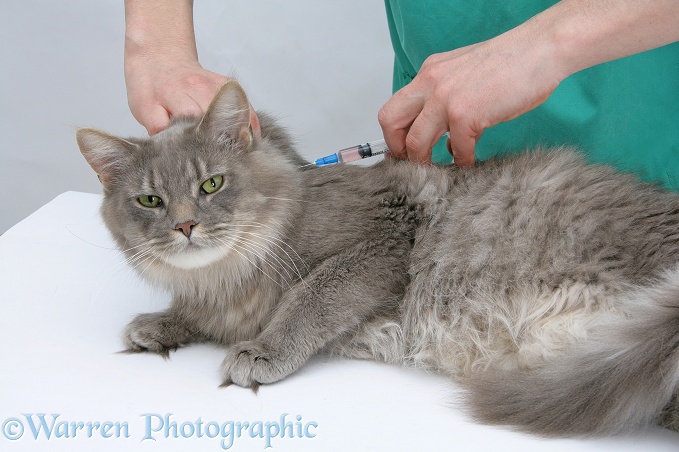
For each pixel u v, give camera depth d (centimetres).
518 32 191
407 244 211
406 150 223
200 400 175
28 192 404
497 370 187
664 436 159
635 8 178
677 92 240
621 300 179
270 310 208
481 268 199
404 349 201
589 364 164
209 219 192
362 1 371
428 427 164
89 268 248
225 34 377
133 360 195
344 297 199
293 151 230
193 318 212
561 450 155
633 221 190
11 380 181
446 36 264
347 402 175
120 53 381
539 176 206
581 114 250
